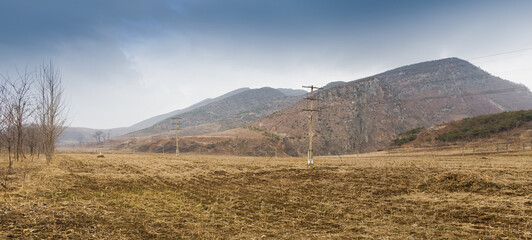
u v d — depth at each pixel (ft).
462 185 74.90
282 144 511.81
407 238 39.70
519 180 79.66
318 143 523.70
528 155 187.52
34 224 42.98
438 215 51.96
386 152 336.70
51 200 60.90
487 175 85.76
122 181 94.07
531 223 44.24
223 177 104.37
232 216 51.98
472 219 48.42
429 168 113.50
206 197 69.41
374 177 96.68
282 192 76.02
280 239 39.65
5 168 114.42
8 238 36.52
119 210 54.24
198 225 45.57
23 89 92.12
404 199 65.57
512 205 55.47
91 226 43.37
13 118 88.89
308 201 65.00
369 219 50.26
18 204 54.90
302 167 131.95
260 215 52.85
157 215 51.21
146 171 123.24
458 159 176.24
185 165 149.48
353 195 71.26
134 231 41.81
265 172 117.19
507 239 38.06
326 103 654.12
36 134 167.43
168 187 83.87
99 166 143.43
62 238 37.58
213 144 513.86
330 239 39.55
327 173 110.32
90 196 67.51
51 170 115.24
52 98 148.66
